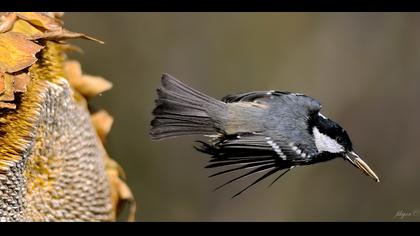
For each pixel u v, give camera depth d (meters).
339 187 14.46
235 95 6.35
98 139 7.14
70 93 6.37
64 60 6.54
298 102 6.30
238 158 6.04
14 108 5.36
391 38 15.09
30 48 5.55
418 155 14.90
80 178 6.52
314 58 14.74
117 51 12.82
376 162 15.05
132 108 12.89
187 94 6.10
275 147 6.10
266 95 6.37
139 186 12.93
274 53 14.37
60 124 6.26
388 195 14.73
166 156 13.09
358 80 14.96
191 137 13.18
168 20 13.38
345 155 6.37
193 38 13.69
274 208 13.98
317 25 14.83
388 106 15.05
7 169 5.47
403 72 15.09
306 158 6.18
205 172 13.29
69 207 6.40
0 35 5.57
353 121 15.05
